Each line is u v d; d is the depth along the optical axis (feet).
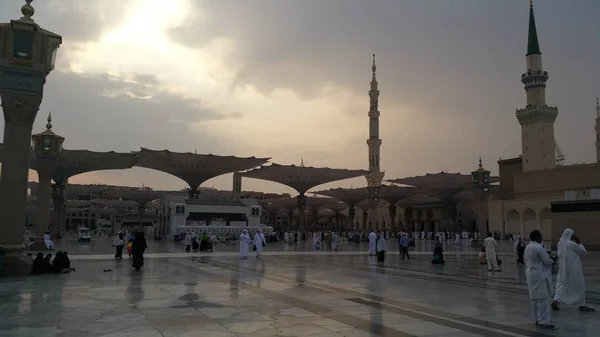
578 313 24.71
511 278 42.57
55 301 26.23
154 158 166.20
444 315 23.07
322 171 189.06
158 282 36.22
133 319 21.13
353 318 21.95
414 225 295.89
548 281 20.85
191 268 50.24
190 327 19.51
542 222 163.12
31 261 40.75
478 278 42.55
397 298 28.86
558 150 219.61
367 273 46.26
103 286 33.32
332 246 119.44
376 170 314.76
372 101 322.75
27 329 18.86
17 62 38.73
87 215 387.96
